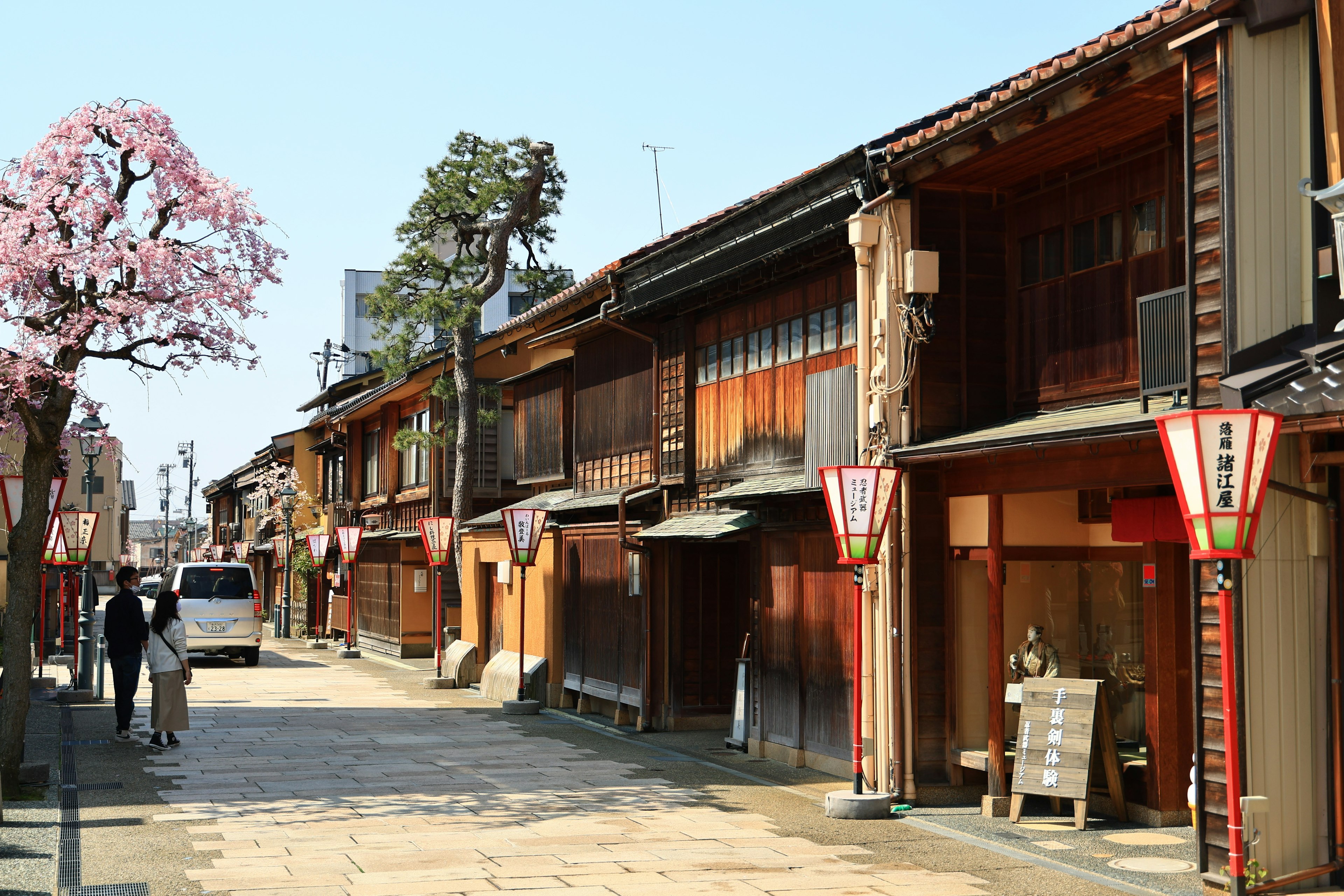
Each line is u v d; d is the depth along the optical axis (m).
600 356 19.22
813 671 12.58
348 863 8.26
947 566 10.91
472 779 11.98
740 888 7.68
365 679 23.80
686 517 15.23
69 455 12.89
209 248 11.48
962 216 11.10
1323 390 6.85
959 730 10.79
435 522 22.92
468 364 26.33
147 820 9.71
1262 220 7.58
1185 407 8.17
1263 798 7.34
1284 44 7.75
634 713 16.62
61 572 26.34
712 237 13.60
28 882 7.54
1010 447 8.88
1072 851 8.88
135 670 14.62
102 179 11.23
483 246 26.70
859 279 11.12
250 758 13.26
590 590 17.86
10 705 10.71
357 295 55.28
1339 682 7.71
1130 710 10.51
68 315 11.18
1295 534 7.76
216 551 65.88
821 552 12.39
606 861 8.39
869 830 9.60
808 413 12.20
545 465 22.70
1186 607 9.80
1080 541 10.96
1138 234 9.63
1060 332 10.49
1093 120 9.16
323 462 43.22
